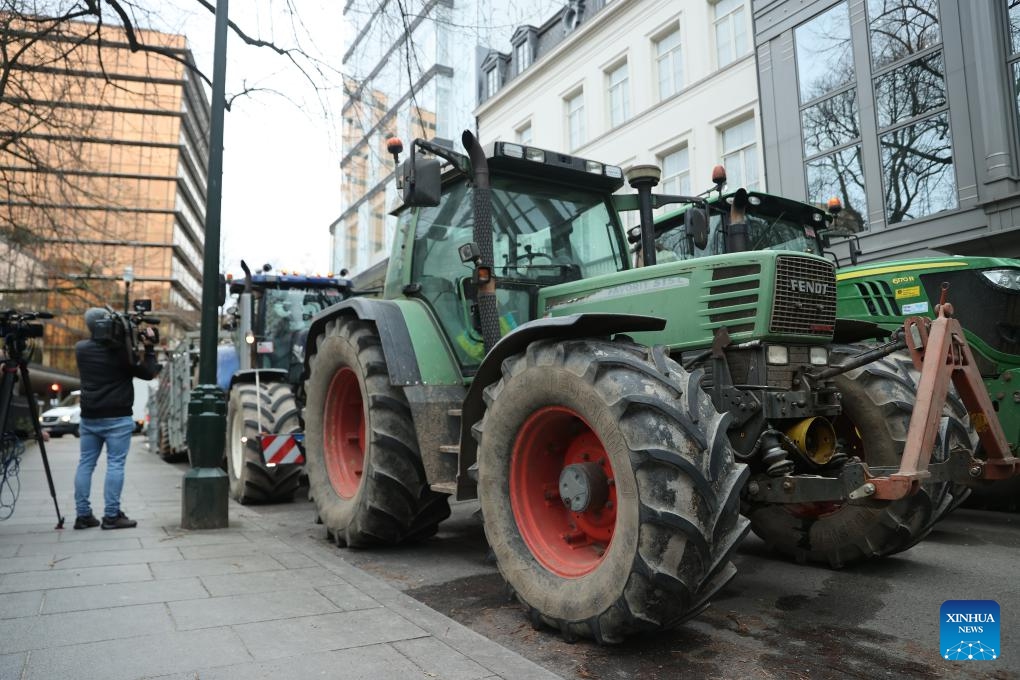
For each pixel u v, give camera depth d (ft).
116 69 33.22
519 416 10.75
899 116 35.88
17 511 21.06
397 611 10.33
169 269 166.71
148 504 22.74
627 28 52.34
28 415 20.61
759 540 16.65
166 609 10.41
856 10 37.73
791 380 10.87
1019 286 18.67
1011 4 32.07
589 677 8.47
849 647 9.56
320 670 8.00
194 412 18.24
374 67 26.02
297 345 27.73
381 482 14.67
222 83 19.48
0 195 36.81
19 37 27.12
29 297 49.29
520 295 14.21
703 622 10.63
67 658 8.34
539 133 60.59
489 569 14.19
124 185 42.24
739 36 45.06
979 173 32.50
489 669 8.06
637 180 14.60
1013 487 20.02
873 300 20.65
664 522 8.35
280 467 23.35
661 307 11.76
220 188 19.29
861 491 9.19
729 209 21.25
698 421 8.82
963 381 10.02
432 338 15.24
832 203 23.98
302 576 12.49
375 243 65.41
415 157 13.05
